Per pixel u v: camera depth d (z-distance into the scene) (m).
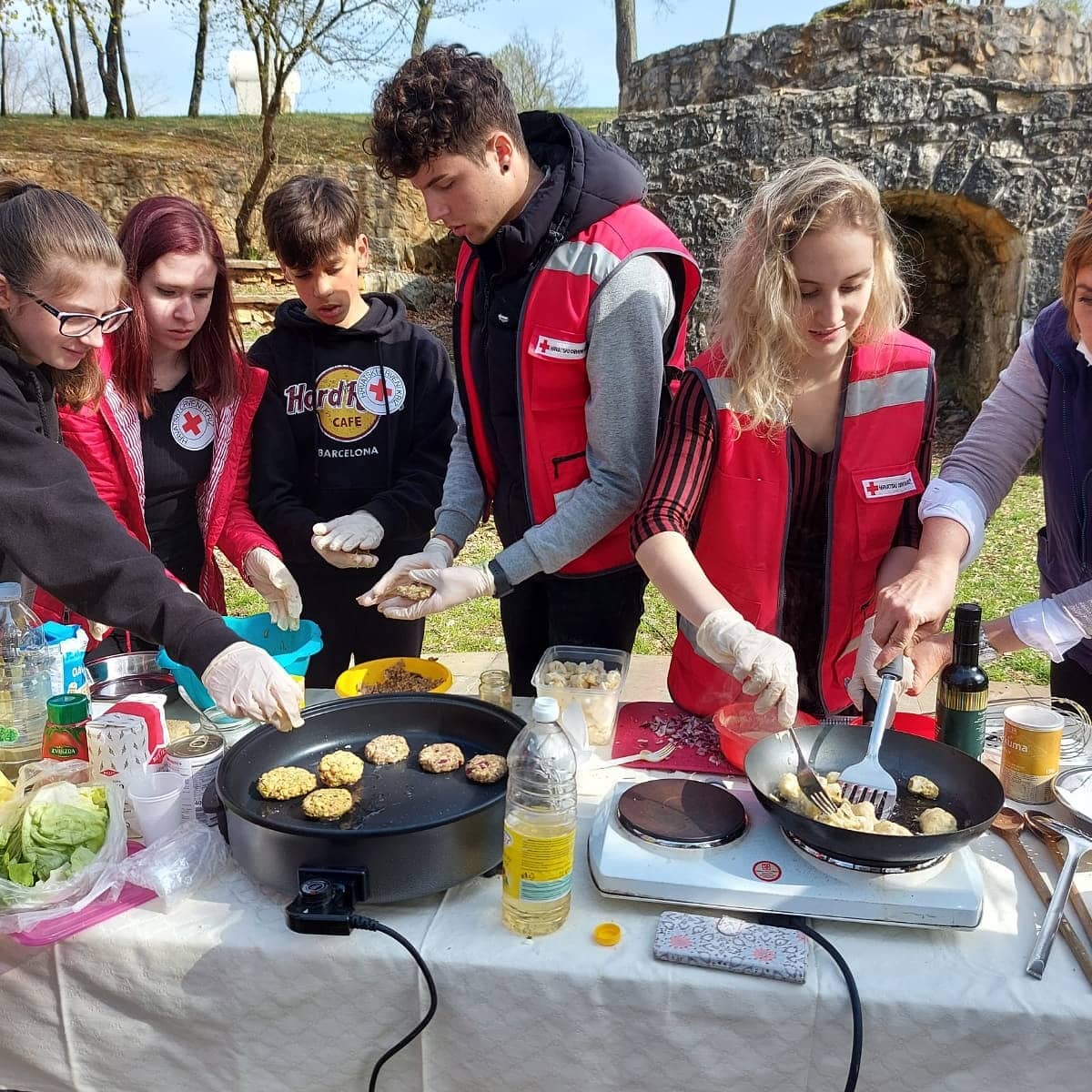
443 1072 1.19
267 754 1.45
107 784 1.34
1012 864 1.31
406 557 1.86
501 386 1.92
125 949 1.20
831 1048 1.09
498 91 1.68
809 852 1.22
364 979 1.16
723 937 1.14
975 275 8.10
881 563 1.77
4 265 1.44
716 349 1.69
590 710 1.58
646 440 1.80
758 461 1.69
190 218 1.95
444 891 1.27
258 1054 1.22
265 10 8.92
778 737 1.40
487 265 1.91
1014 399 1.84
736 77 8.16
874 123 7.07
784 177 1.50
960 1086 1.09
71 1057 1.26
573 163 1.76
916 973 1.11
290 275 2.29
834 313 1.48
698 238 7.57
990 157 6.92
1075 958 1.12
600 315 1.75
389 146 1.67
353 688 1.85
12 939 1.20
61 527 1.41
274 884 1.20
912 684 1.54
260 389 2.21
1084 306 1.56
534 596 2.20
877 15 7.61
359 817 1.30
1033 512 6.45
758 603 1.76
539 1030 1.14
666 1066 1.14
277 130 10.45
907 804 1.32
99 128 12.20
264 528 2.30
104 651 2.10
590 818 1.44
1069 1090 1.07
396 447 2.42
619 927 1.18
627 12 13.57
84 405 1.77
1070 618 1.56
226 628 1.40
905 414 1.67
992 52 7.53
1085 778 1.44
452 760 1.43
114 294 1.52
